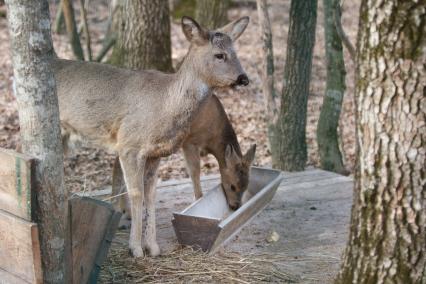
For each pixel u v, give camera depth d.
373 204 5.14
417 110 4.86
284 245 8.19
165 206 9.45
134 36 14.87
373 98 5.01
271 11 27.19
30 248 5.75
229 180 9.16
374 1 4.91
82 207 6.24
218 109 9.06
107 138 7.76
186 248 7.83
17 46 5.69
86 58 19.02
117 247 7.90
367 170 5.14
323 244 8.23
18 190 5.78
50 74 5.81
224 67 7.46
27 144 5.83
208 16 19.45
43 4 5.69
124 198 8.69
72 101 7.78
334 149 11.77
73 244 6.23
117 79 7.69
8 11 5.70
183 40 22.05
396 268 5.10
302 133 11.20
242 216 8.30
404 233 5.03
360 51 5.10
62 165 5.99
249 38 23.08
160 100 7.49
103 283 6.93
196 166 9.12
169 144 7.64
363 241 5.25
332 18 11.14
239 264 7.52
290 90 10.97
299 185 10.51
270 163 12.78
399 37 4.82
